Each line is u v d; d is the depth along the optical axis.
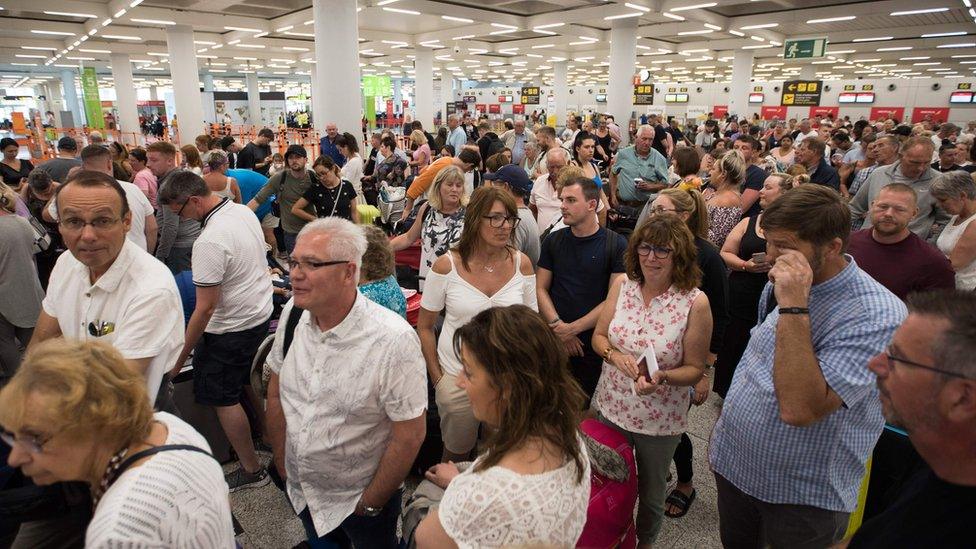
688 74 37.91
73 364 1.07
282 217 5.42
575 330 2.63
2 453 1.56
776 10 14.64
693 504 2.77
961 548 0.89
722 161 3.88
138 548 1.00
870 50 22.41
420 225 3.79
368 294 2.31
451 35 18.39
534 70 36.56
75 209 1.71
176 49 16.02
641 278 2.23
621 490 1.93
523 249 3.28
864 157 6.90
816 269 1.49
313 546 1.92
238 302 2.58
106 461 1.12
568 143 9.91
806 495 1.58
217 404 2.64
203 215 2.53
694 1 12.59
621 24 15.73
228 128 23.66
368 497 1.74
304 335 1.75
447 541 1.13
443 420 2.38
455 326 2.42
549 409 1.17
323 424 1.69
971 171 4.79
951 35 16.73
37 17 15.45
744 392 1.71
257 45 20.58
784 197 1.52
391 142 8.95
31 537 1.58
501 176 3.42
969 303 0.93
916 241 2.53
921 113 23.41
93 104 26.69
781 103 24.72
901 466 1.89
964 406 0.89
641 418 2.15
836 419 1.50
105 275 1.82
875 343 1.40
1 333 3.28
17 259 3.24
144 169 5.62
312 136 19.11
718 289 2.53
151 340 1.83
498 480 1.10
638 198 5.27
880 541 1.01
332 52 9.25
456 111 29.53
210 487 1.17
